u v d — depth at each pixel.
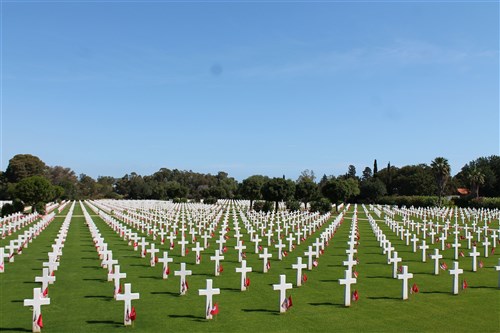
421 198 94.94
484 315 15.92
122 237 37.59
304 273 23.20
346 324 14.84
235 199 122.06
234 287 19.78
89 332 13.83
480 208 76.88
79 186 184.50
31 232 35.53
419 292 19.20
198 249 25.80
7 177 144.25
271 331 14.09
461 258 28.84
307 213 59.25
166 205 91.50
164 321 14.94
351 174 192.25
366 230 46.31
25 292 18.56
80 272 22.69
